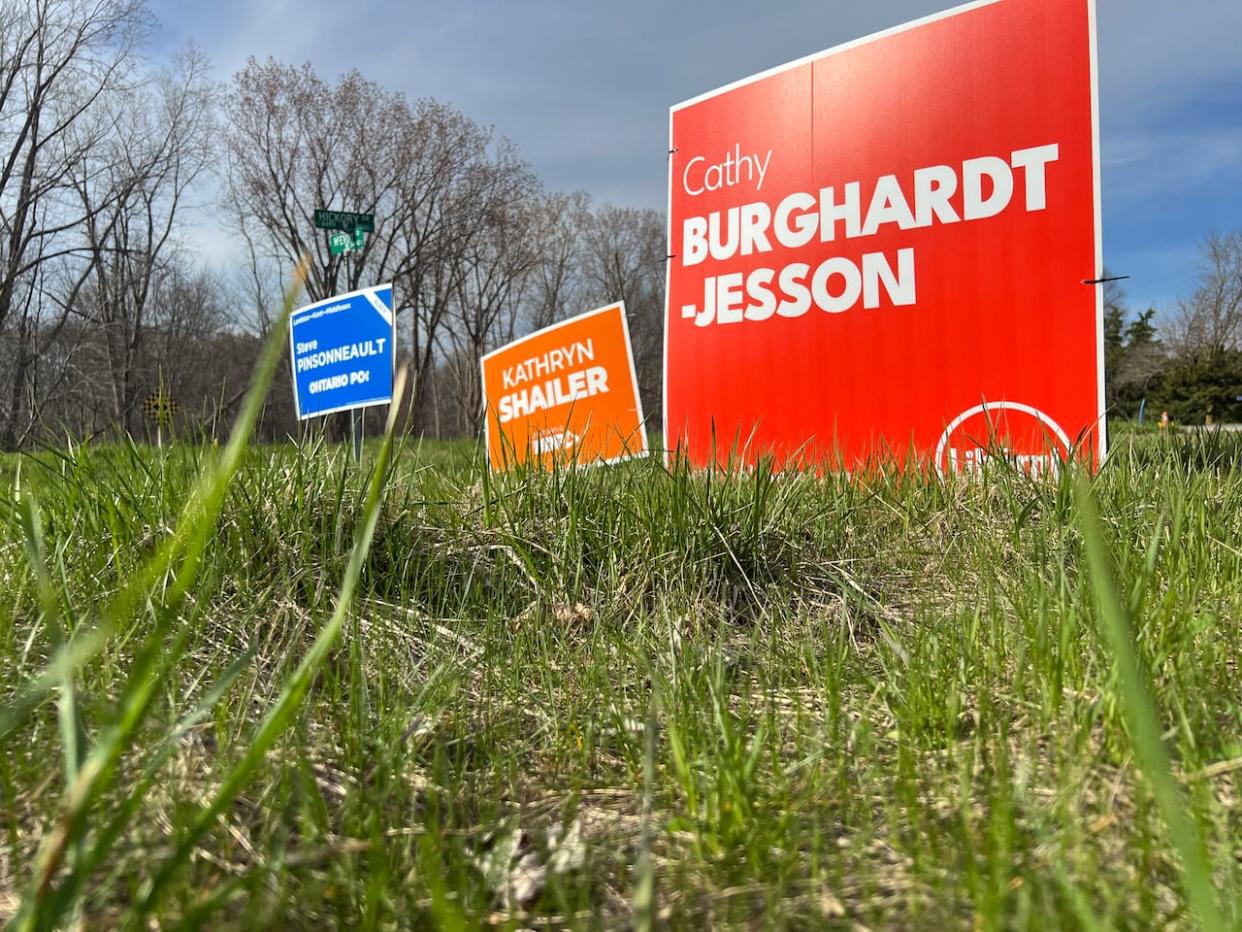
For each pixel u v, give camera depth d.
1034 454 3.85
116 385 25.56
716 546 2.54
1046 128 3.83
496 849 1.18
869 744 1.46
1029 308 3.88
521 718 1.74
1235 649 1.73
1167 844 1.10
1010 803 1.17
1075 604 1.72
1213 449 3.50
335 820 1.27
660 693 1.70
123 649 1.67
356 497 2.50
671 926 1.05
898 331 4.23
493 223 39.69
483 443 3.23
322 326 5.24
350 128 35.69
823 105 4.43
